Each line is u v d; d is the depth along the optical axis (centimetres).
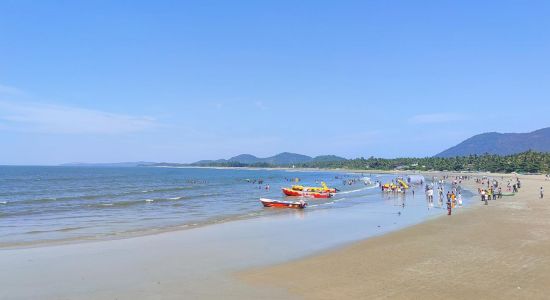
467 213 3778
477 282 1513
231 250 2203
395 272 1664
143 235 2759
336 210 4488
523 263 1777
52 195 6950
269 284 1536
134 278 1642
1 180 12025
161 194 7238
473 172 19175
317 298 1366
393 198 6209
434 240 2377
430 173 19925
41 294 1445
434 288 1450
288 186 10144
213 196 6825
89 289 1498
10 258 2019
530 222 3066
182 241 2503
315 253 2094
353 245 2294
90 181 11869
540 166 15475
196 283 1565
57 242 2486
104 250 2219
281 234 2767
